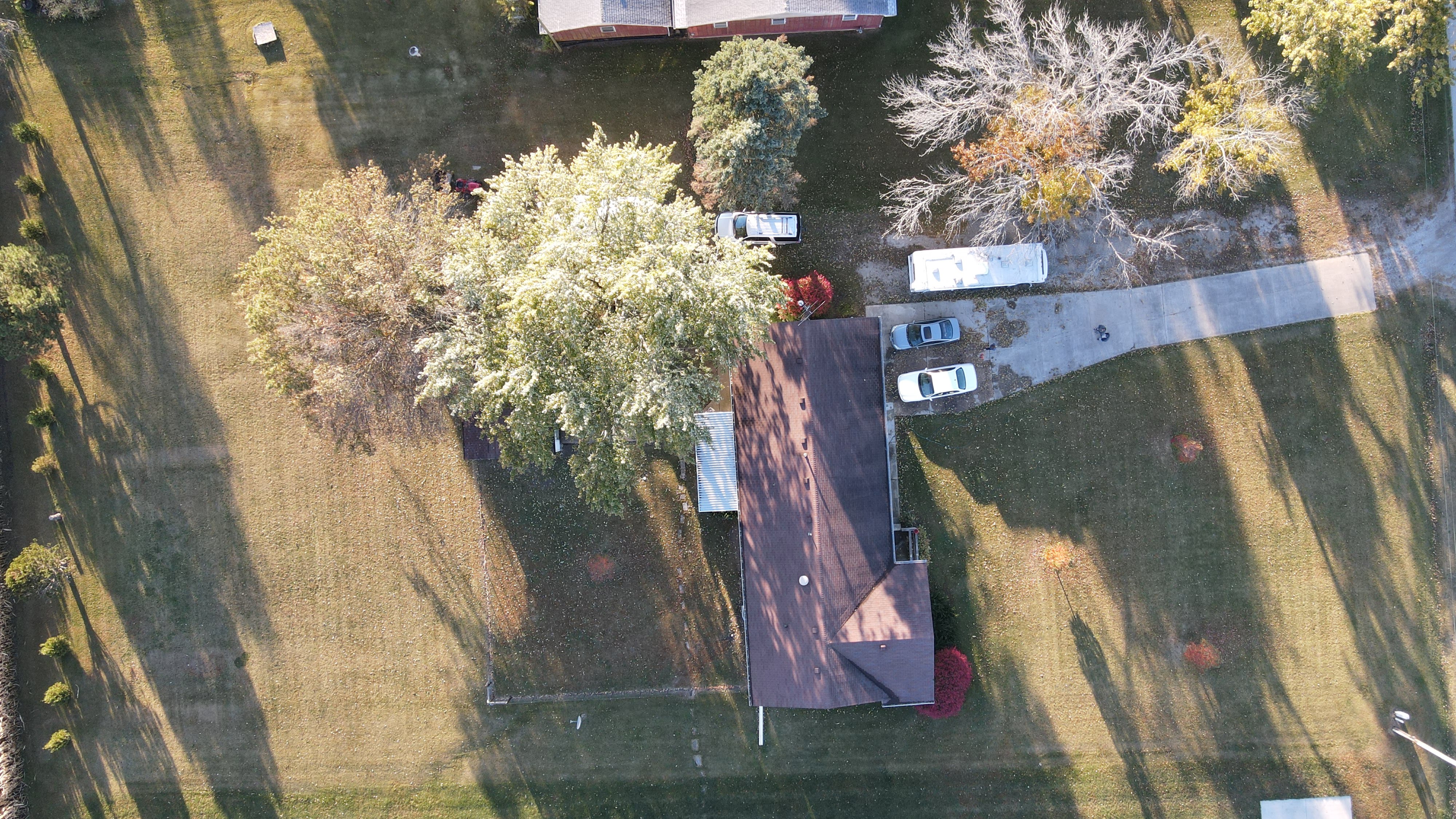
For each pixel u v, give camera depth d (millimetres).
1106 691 34406
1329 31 28406
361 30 34031
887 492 31797
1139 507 34562
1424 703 34312
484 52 34000
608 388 26969
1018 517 34531
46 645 33469
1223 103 30406
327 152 34062
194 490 34531
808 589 30859
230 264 34250
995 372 34469
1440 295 34094
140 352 34344
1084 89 30703
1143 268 34219
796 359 30953
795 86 29062
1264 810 34562
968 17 33312
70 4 33219
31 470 34375
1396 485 34312
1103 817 34375
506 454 29547
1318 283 34125
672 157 33938
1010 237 33969
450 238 27406
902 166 33938
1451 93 33438
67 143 34125
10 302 31125
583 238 26125
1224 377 34375
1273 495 34500
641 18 31188
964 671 33406
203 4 33969
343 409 31609
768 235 32812
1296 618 34562
